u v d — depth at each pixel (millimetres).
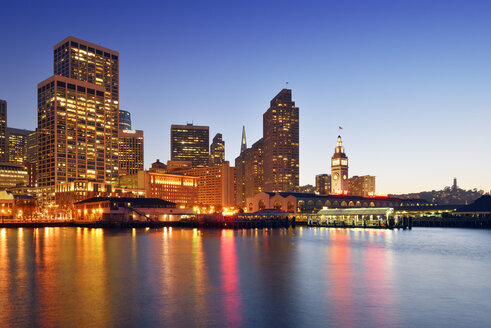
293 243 90625
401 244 88562
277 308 31672
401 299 34625
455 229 162750
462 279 44031
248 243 90000
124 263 55750
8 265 53875
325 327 27109
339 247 80562
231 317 29312
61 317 29266
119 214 193250
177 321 28391
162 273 47312
